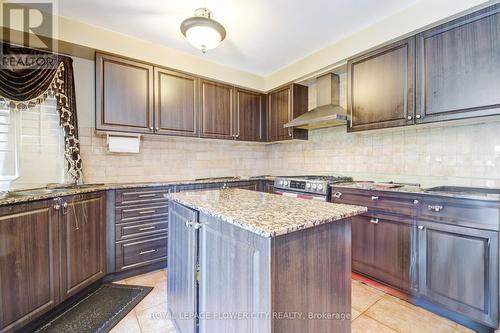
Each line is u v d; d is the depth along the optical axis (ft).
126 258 7.62
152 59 8.52
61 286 5.68
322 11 6.72
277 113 11.30
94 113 8.09
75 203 6.15
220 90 10.41
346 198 7.54
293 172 11.98
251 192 5.79
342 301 3.60
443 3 5.87
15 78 6.27
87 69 8.16
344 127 9.80
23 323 4.84
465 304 5.08
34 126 7.05
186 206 4.51
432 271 5.59
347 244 3.67
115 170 8.75
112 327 5.21
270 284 2.68
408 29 6.53
